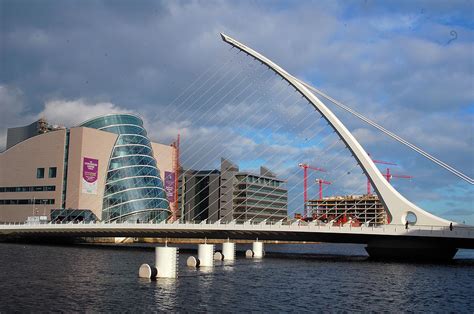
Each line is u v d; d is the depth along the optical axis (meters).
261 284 39.31
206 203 183.88
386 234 66.81
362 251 112.00
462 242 66.69
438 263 62.84
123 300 30.12
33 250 75.56
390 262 64.00
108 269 47.22
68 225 89.75
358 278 44.84
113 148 135.75
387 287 39.19
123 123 139.38
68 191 129.38
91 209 129.38
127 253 73.94
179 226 78.94
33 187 134.50
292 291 36.00
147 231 84.12
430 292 36.97
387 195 69.38
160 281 38.78
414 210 67.75
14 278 39.19
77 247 88.81
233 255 65.44
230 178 177.25
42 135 135.62
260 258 69.81
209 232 79.94
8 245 88.75
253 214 163.88
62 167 130.88
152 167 140.12
